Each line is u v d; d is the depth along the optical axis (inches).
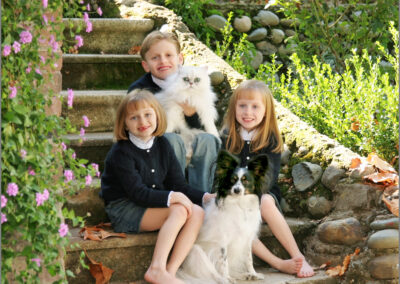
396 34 199.3
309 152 154.0
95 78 191.5
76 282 125.6
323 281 129.9
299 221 145.1
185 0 244.5
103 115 171.9
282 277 131.1
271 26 266.5
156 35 161.0
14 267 101.2
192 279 125.1
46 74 107.7
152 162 134.0
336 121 180.2
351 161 143.6
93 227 135.9
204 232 127.9
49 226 101.0
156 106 133.6
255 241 137.5
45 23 101.0
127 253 129.2
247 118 140.9
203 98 152.3
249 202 127.4
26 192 93.9
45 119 102.0
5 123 91.5
